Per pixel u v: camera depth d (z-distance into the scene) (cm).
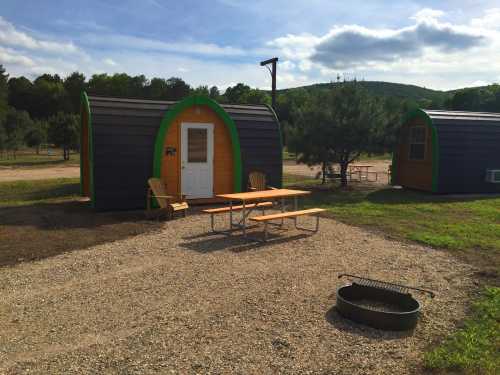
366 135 1617
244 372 371
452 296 560
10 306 504
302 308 508
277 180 1312
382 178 2230
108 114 1102
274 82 2238
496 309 509
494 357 399
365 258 728
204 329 450
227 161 1274
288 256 732
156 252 739
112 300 525
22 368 373
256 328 454
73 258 695
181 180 1216
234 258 712
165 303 517
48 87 9388
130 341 423
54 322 463
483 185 1616
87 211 1103
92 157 1060
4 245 759
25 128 4647
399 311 502
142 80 10631
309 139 1672
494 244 822
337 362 391
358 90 1664
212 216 901
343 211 1174
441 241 831
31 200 1313
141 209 1134
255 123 1295
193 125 1221
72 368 373
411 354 408
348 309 476
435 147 1553
